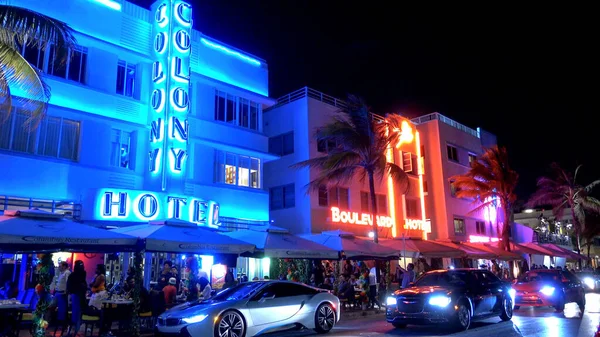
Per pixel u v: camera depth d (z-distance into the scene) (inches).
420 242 982.4
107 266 745.6
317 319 519.8
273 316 480.1
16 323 458.3
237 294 496.7
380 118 1339.8
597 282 1331.2
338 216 1096.8
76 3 765.9
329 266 1000.9
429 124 1466.5
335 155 930.1
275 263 761.0
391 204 1255.5
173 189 794.2
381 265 981.8
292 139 1114.7
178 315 444.8
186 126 828.6
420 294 526.6
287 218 1082.1
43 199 689.0
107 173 761.0
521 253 1416.1
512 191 1407.5
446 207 1397.6
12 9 482.6
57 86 722.8
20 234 426.3
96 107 763.4
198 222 800.9
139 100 822.5
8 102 499.2
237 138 966.4
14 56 485.4
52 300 450.6
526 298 736.3
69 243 451.2
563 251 1589.6
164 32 837.8
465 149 1560.0
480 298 563.5
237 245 582.2
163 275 631.2
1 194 645.9
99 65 780.6
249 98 1012.5
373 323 628.7
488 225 1612.9
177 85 833.5
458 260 1439.5
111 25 802.8
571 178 1828.2
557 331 515.5
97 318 479.8
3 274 649.6
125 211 714.8
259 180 1006.4
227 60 979.9
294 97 1148.5
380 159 932.0
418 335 508.4
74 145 738.2
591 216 2106.3
